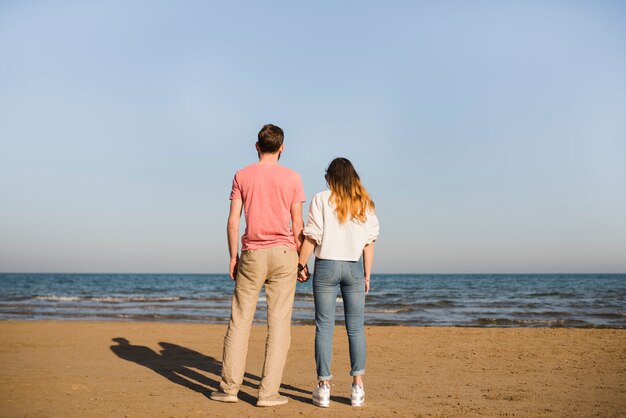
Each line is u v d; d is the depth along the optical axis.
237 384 3.71
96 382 4.41
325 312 3.66
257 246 3.64
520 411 3.50
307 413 3.38
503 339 7.93
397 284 51.44
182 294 32.22
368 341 7.77
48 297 26.58
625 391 4.25
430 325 12.86
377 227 3.77
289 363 5.93
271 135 3.75
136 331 8.71
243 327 3.75
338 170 3.73
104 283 55.03
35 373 4.82
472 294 30.95
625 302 22.20
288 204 3.71
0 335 8.04
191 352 6.54
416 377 4.98
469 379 4.86
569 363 5.80
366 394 4.12
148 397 3.84
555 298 25.89
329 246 3.63
